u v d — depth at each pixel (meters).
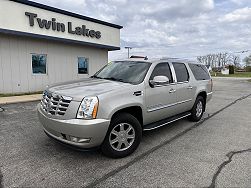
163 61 5.29
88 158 3.97
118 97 3.92
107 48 16.52
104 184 3.15
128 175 3.41
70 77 14.75
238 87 20.47
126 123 4.04
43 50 13.06
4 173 3.40
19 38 11.91
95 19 15.25
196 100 6.48
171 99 5.25
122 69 5.09
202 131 5.76
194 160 3.96
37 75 12.91
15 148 4.36
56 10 12.92
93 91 3.81
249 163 3.86
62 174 3.40
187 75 6.07
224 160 3.97
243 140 5.09
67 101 3.67
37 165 3.67
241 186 3.13
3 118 6.76
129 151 4.09
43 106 4.12
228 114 7.95
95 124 3.52
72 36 13.99
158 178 3.33
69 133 3.56
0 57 11.30
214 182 3.23
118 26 17.03
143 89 4.41
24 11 11.53
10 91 11.83
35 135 5.14
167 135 5.38
